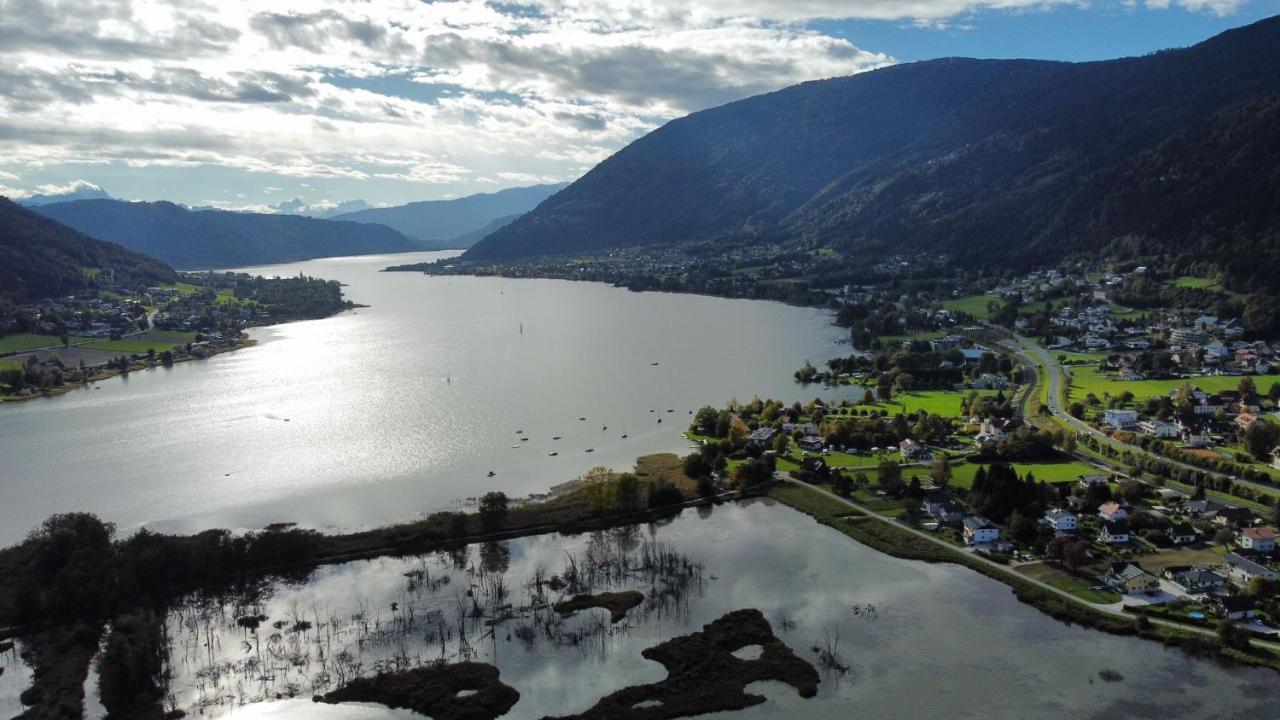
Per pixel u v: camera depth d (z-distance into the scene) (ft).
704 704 394.73
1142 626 446.19
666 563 548.72
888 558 552.41
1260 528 531.09
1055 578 507.30
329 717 395.55
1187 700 386.93
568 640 457.27
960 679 409.28
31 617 490.49
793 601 494.59
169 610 501.56
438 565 557.74
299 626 477.77
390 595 515.09
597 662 435.12
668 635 460.14
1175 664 416.26
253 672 432.66
